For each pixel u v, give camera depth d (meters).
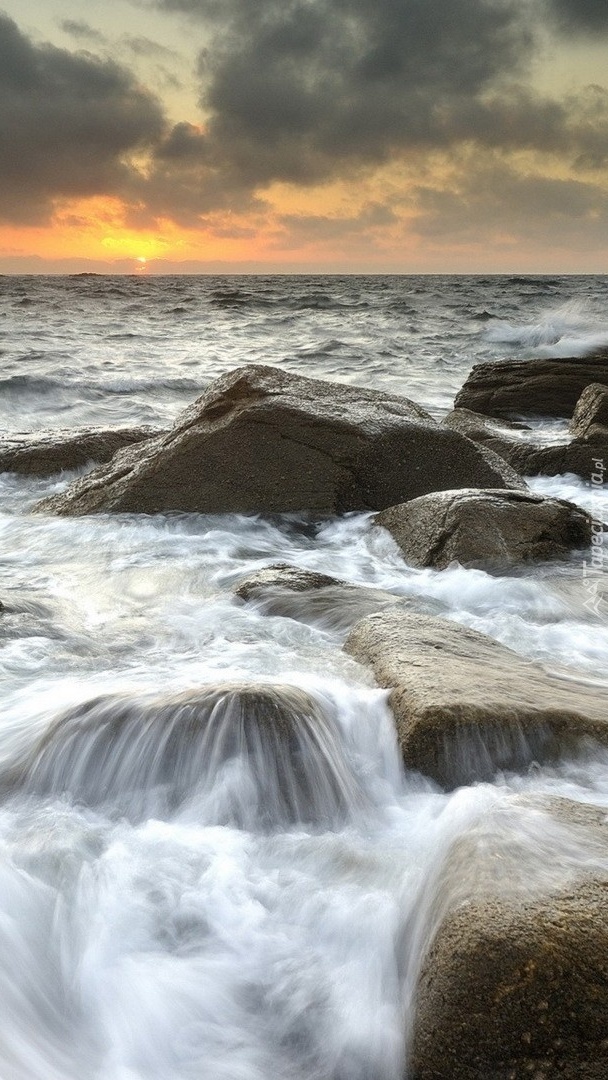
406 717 3.90
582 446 11.40
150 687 4.22
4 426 15.97
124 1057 2.47
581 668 5.23
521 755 3.83
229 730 3.71
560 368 17.11
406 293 83.25
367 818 3.62
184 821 3.54
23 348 29.94
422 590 6.91
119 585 7.04
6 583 7.05
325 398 9.68
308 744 3.73
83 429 11.75
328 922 2.89
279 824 3.56
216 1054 2.50
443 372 25.77
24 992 2.57
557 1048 2.22
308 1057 2.49
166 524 8.78
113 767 3.71
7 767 3.80
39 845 3.26
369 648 4.88
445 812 3.46
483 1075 2.24
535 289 93.00
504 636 5.79
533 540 7.44
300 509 8.87
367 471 8.96
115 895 2.99
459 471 9.08
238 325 43.31
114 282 135.75
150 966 2.73
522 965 2.24
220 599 6.55
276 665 4.93
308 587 6.40
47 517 9.12
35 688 4.64
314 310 55.53
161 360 27.77
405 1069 2.35
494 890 2.46
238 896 3.03
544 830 2.83
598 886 2.44
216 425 9.08
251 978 2.72
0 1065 2.27
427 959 2.38
